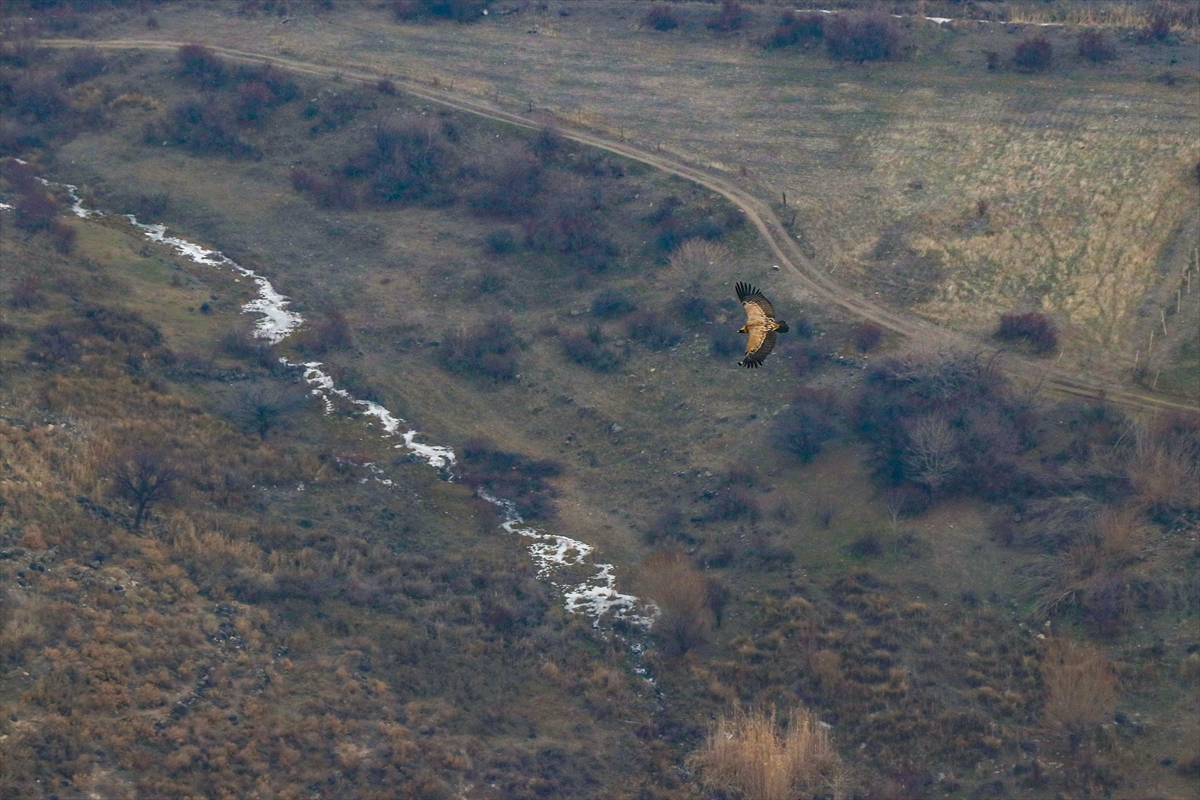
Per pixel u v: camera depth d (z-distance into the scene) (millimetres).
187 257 94062
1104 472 66188
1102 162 95812
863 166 100500
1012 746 54156
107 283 85375
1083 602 60031
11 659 49531
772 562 65312
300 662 55594
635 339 84062
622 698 57375
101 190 101375
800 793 51531
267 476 68875
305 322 87312
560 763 52875
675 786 52312
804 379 77750
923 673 58000
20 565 54562
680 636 60094
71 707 47938
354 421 76688
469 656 58219
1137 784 52000
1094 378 75250
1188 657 56562
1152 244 86062
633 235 95188
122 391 71500
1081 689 53500
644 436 76312
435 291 91875
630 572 66000
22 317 76125
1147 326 79000
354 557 63719
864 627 60688
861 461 70625
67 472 61844
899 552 64750
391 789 49031
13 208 92188
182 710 50000
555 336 85688
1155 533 62656
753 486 71000
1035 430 70312
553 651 59625
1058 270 85188
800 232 92500
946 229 91000
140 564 57750
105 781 45406
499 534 68750
